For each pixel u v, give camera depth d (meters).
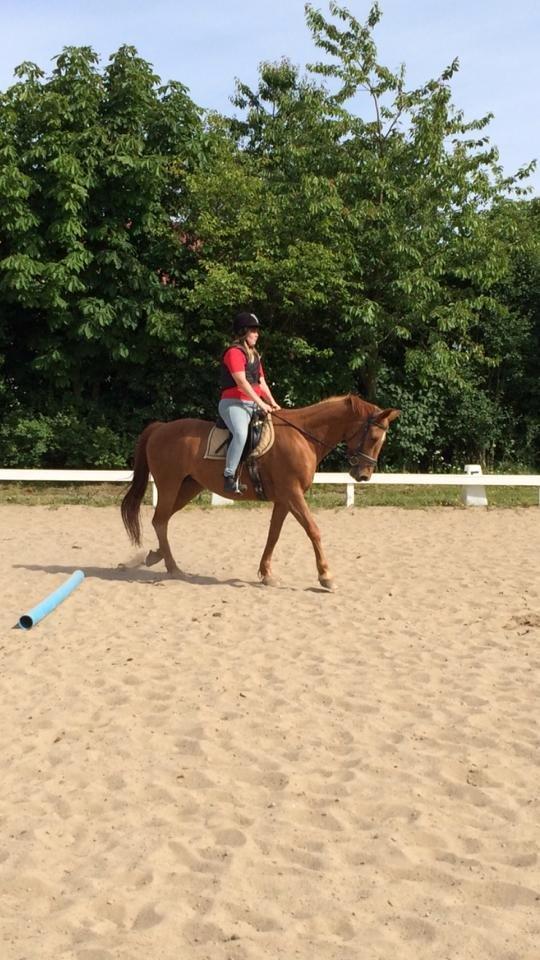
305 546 13.59
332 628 8.80
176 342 20.41
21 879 4.34
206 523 16.12
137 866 4.44
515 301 22.95
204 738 6.05
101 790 5.34
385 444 21.81
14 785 5.46
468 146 20.17
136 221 20.34
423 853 4.56
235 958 3.72
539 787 5.31
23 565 12.09
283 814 4.96
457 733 6.09
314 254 19.00
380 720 6.35
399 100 19.98
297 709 6.57
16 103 20.22
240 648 8.13
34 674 7.46
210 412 21.94
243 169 20.64
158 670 7.52
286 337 20.42
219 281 18.88
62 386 21.00
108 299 20.17
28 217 19.14
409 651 8.02
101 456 20.47
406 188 19.97
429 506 18.34
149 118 20.56
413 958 3.71
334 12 20.12
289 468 10.30
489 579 11.05
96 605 9.77
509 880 4.27
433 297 19.86
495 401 22.83
